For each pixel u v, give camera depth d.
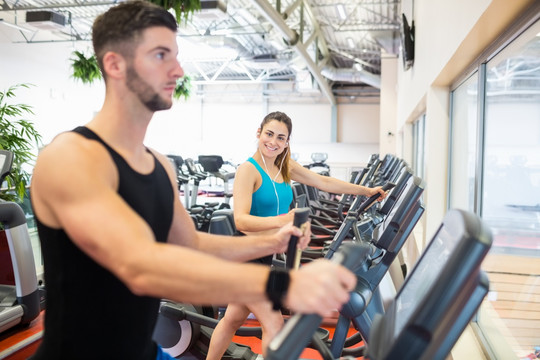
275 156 2.18
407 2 7.27
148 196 1.03
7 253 3.24
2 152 3.12
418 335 0.68
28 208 4.39
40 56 12.97
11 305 2.94
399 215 1.64
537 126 2.24
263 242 1.23
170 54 0.97
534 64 2.20
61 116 13.84
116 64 0.96
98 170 0.89
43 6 10.13
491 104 2.84
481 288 0.76
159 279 0.75
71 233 0.83
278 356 0.72
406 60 5.75
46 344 1.02
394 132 13.03
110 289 0.97
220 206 5.22
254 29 10.98
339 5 9.08
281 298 0.71
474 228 0.70
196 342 2.55
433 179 4.13
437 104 4.11
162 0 3.22
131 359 1.05
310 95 19.86
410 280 1.04
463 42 2.54
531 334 2.46
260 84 20.00
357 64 14.50
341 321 1.68
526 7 1.92
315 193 5.96
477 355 2.34
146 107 0.99
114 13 0.96
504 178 2.74
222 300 0.74
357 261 0.84
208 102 20.20
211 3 6.39
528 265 2.46
